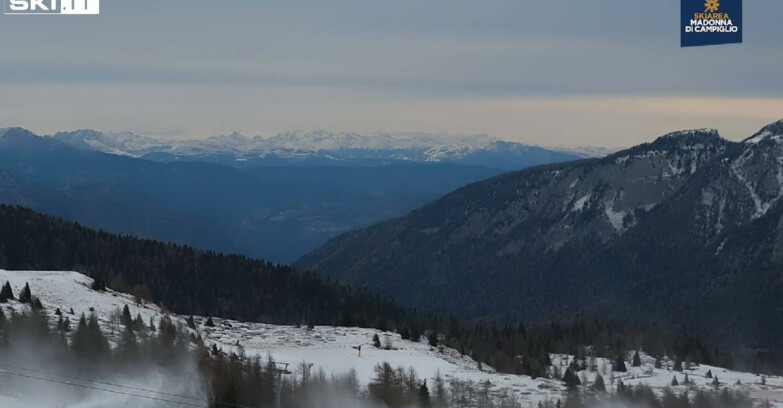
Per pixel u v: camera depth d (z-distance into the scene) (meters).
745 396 193.50
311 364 161.75
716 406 187.38
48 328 152.62
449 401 174.25
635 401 186.25
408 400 168.38
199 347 163.50
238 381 146.25
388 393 167.12
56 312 173.12
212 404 144.38
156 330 176.88
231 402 144.88
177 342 163.25
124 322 173.38
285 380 154.62
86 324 158.62
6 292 175.12
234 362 151.25
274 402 148.50
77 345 147.12
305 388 156.38
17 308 166.75
